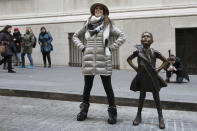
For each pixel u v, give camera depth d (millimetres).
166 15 12945
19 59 15062
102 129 5559
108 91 5910
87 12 14305
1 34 11953
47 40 14219
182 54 13008
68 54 14797
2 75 11438
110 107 5941
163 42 13062
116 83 9719
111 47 5852
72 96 7844
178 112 6930
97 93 7848
